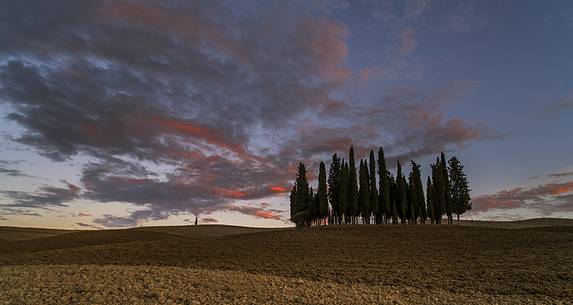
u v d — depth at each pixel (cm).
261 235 6006
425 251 4475
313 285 2331
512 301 2359
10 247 5891
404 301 2150
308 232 6181
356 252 4488
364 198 7925
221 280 2200
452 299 2327
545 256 3769
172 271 2416
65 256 4431
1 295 1648
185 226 11375
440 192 8175
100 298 1667
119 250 4778
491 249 4384
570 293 2598
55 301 1608
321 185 8125
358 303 1950
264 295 1939
